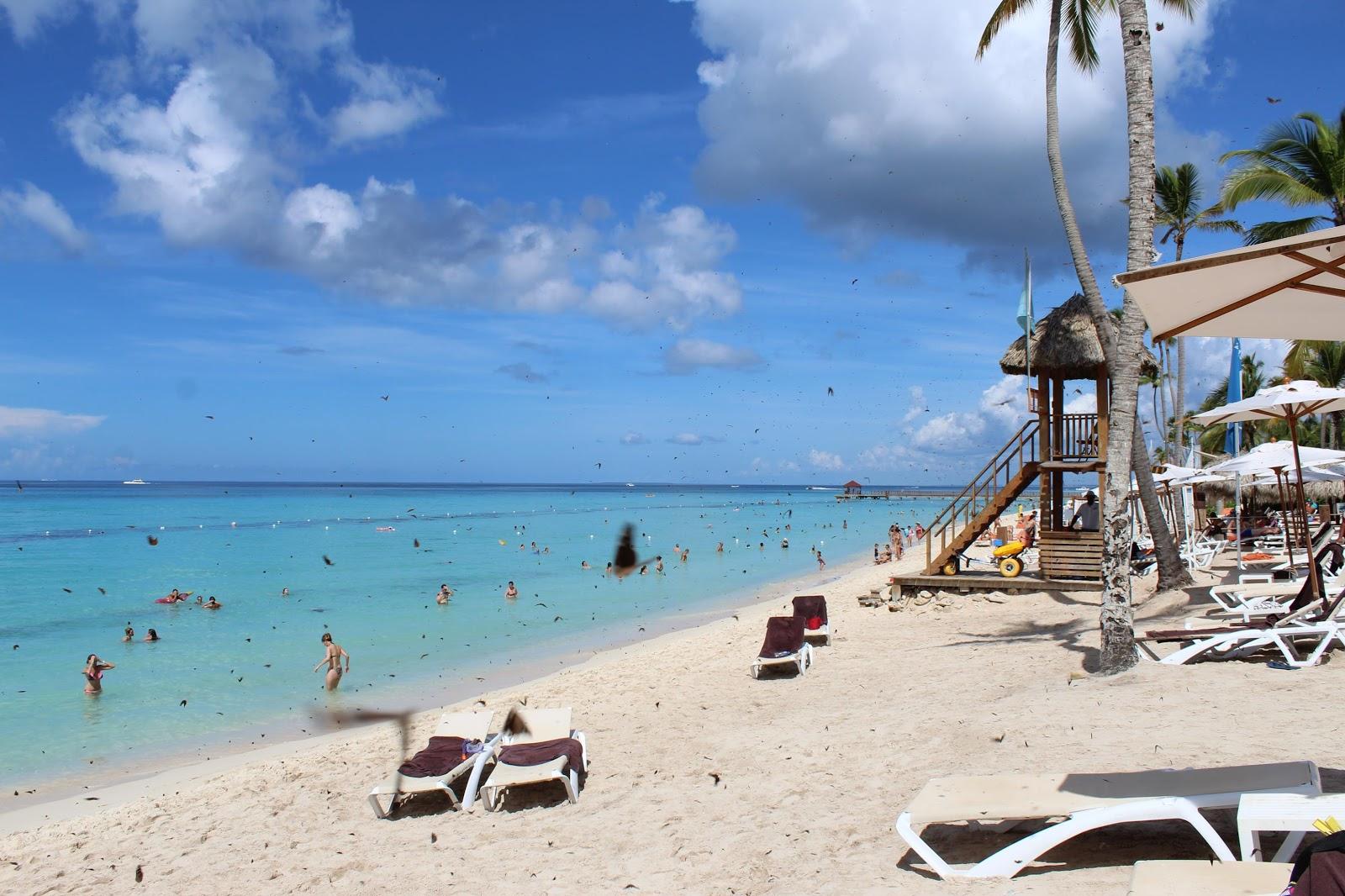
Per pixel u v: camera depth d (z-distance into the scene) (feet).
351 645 77.05
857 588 96.53
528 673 64.03
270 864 27.04
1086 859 18.08
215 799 35.32
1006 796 18.84
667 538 220.23
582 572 137.59
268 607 100.12
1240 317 16.92
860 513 392.88
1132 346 36.65
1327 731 23.59
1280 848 15.96
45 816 37.11
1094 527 63.41
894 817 22.80
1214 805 16.62
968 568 74.23
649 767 32.14
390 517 313.73
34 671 68.03
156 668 68.23
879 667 46.26
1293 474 68.33
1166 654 37.22
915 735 29.99
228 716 54.19
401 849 27.04
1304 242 13.28
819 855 21.06
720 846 22.98
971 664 43.01
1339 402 37.52
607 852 24.07
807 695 41.63
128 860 29.09
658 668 55.06
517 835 26.91
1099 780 18.97
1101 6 57.21
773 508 451.94
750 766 30.19
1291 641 34.17
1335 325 17.19
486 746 32.35
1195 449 99.91
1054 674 37.47
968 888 17.39
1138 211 37.86
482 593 112.78
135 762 45.42
